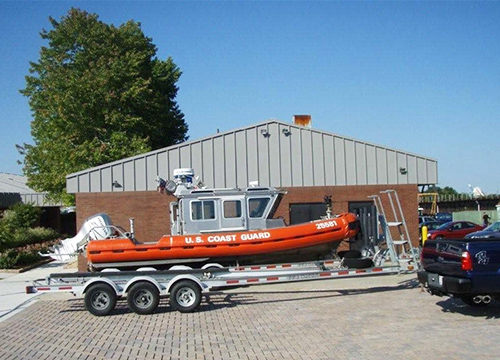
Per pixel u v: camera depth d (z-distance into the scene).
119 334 10.29
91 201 20.30
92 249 13.68
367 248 14.94
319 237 14.26
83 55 35.72
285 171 21.12
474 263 9.99
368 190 21.39
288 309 12.19
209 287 12.45
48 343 9.73
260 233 14.13
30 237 30.33
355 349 8.43
